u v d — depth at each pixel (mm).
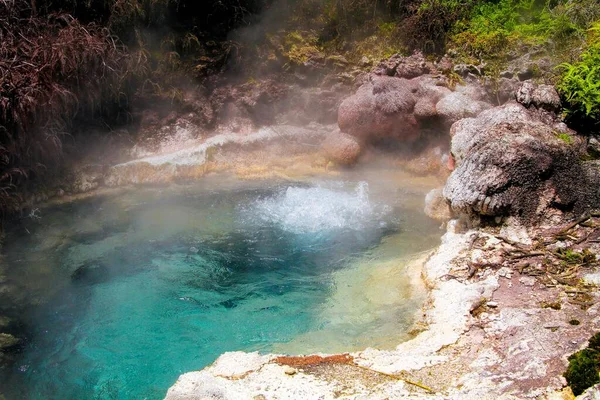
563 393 3773
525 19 9391
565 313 4625
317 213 7625
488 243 5824
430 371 4148
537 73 8492
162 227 7336
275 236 7129
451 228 6465
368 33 9867
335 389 3982
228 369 4270
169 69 9258
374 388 3984
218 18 9609
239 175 8820
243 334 5254
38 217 7480
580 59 8070
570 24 8688
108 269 6418
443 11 9453
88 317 5609
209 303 5805
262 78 9648
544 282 5121
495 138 6270
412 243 6734
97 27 8477
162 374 4805
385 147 9078
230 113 9453
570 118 7340
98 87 8305
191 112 9320
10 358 5043
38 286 6078
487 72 8766
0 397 4617
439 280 5410
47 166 7961
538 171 6051
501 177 6012
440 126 8617
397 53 9375
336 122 9602
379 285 5758
